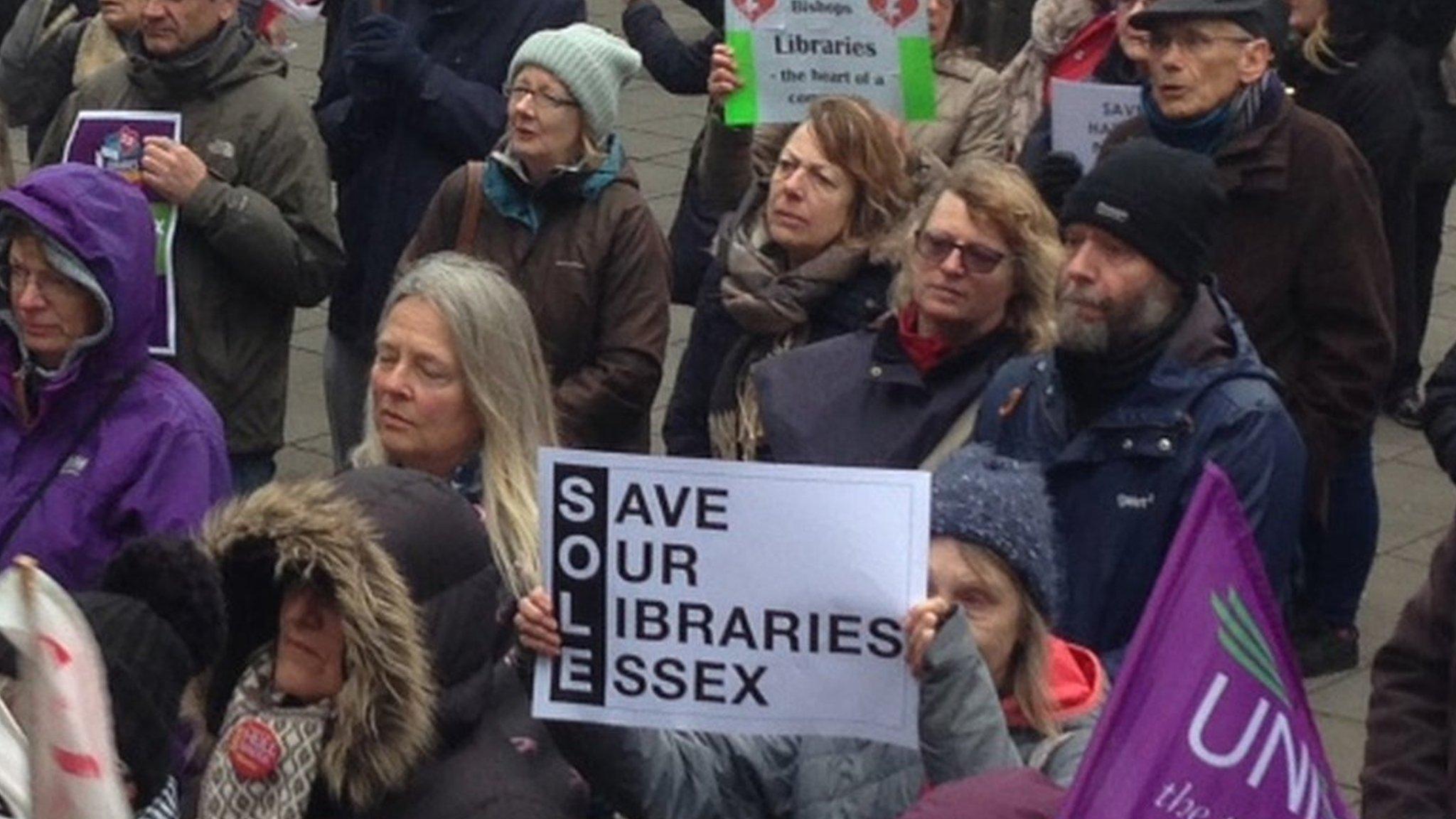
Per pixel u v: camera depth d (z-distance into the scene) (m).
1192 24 6.79
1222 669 3.35
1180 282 5.25
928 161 6.44
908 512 4.14
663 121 13.53
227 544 4.19
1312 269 6.93
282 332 7.40
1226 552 3.38
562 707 4.29
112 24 8.27
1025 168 7.61
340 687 4.17
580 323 6.96
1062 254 5.51
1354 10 8.80
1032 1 9.10
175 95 7.26
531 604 4.29
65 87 8.91
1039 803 3.25
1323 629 7.83
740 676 4.23
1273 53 6.87
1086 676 4.35
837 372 5.70
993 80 7.75
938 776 4.06
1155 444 5.20
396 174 7.93
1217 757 3.33
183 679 3.94
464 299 5.32
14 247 5.44
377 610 4.09
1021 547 4.16
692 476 4.21
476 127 7.86
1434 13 9.22
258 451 7.39
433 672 4.20
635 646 4.27
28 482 5.46
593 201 6.98
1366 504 7.70
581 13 8.13
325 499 4.19
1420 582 8.55
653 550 4.24
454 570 4.25
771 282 6.30
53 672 2.98
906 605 4.15
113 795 2.98
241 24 7.57
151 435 5.50
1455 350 6.57
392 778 4.14
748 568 4.20
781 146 7.43
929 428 5.55
